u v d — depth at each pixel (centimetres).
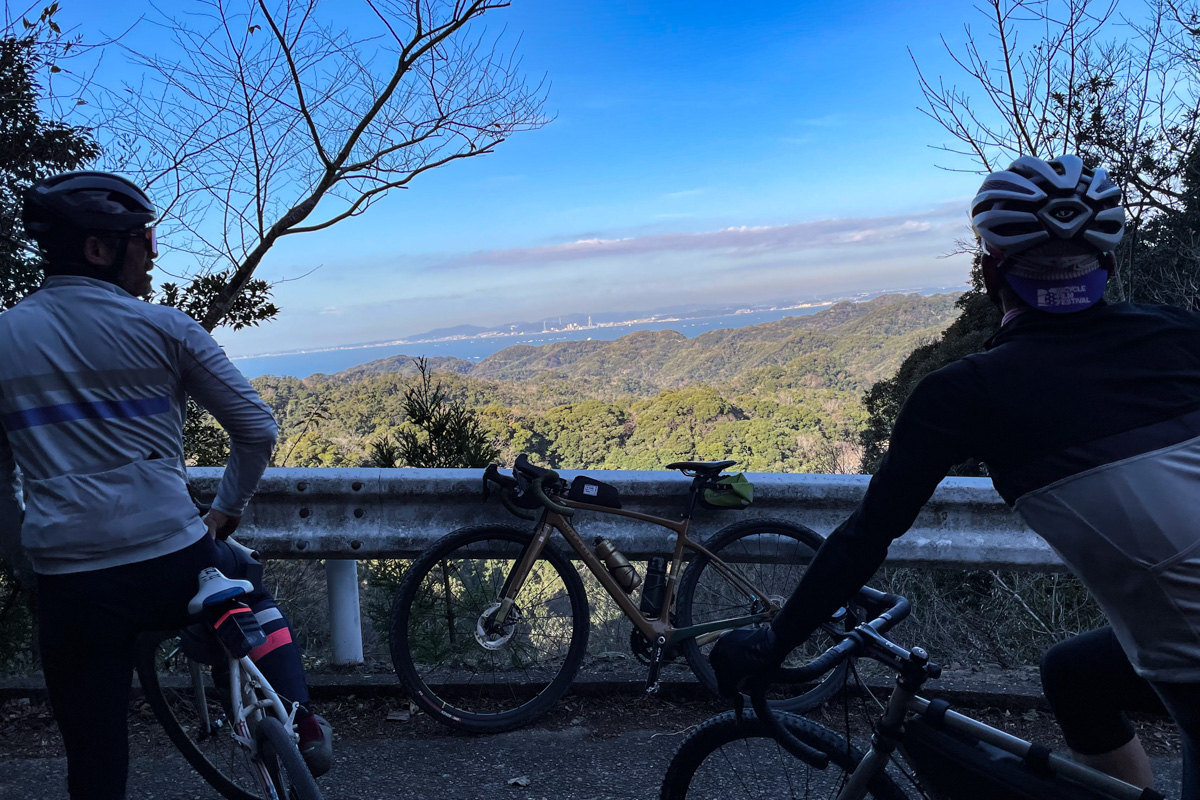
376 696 332
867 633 147
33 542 171
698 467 335
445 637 354
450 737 302
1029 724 303
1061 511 120
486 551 334
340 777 272
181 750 245
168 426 179
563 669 319
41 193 171
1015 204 125
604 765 278
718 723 177
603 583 325
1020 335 128
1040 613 402
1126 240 637
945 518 338
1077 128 618
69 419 169
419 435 457
